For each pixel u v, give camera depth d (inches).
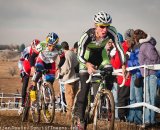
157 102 365.1
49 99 341.4
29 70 397.1
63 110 479.5
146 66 335.9
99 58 281.1
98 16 260.2
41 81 363.3
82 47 267.9
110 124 244.7
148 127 341.4
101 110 255.3
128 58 376.2
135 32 353.4
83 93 269.3
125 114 381.7
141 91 352.8
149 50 340.2
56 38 356.8
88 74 269.7
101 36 264.2
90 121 271.6
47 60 365.7
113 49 386.6
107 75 260.5
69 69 428.5
